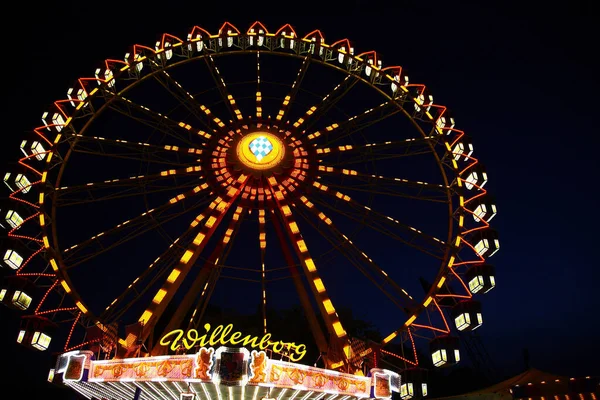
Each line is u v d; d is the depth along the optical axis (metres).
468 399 27.72
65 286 21.53
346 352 22.20
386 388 20.73
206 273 25.08
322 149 29.34
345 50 30.98
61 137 25.44
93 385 20.56
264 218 27.80
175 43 30.11
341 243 25.83
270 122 30.27
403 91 29.41
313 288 24.25
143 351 22.11
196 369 18.31
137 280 22.66
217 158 28.59
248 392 20.80
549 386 24.80
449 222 26.08
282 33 31.34
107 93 27.52
